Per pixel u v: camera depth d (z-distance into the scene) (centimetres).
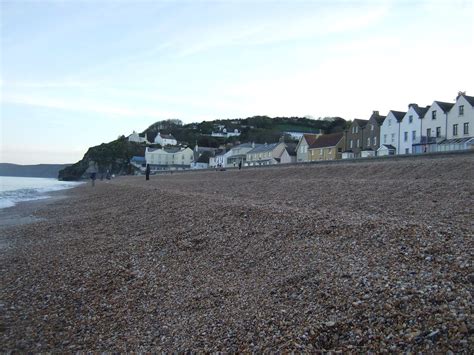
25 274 959
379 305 559
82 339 616
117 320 675
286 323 570
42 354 573
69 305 750
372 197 1662
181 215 1514
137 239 1229
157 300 744
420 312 520
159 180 5112
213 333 583
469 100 4388
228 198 1972
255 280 774
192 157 12900
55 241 1348
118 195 3058
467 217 1130
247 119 16862
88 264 1006
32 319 694
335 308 581
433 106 4816
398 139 5312
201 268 895
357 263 744
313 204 1609
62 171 13262
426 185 1759
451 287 574
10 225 1823
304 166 3875
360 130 6044
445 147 4428
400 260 723
